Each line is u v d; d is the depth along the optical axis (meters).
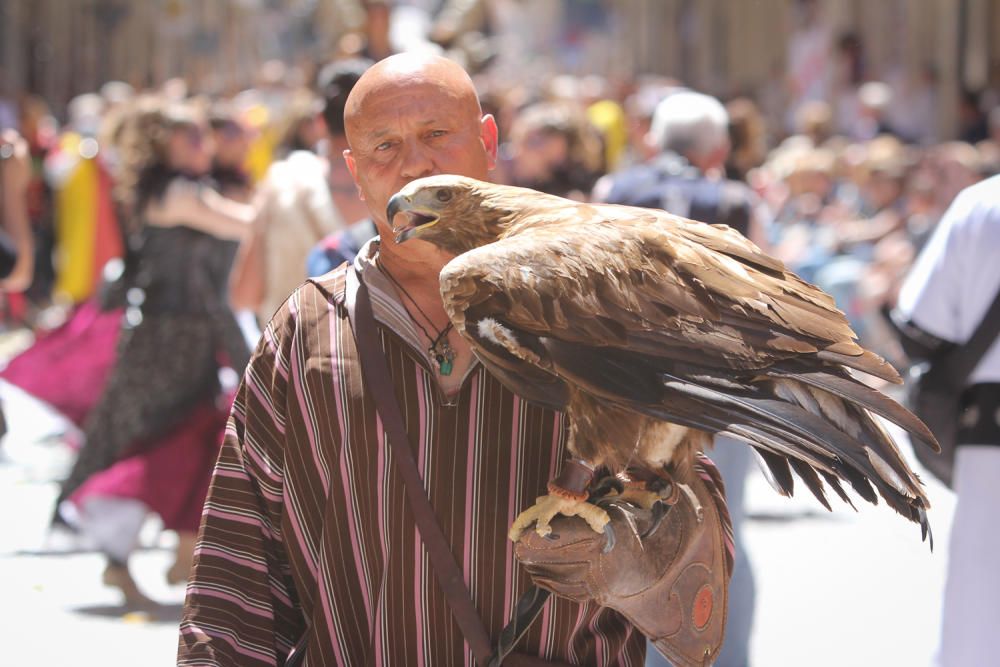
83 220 21.52
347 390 5.30
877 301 20.20
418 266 5.41
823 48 36.56
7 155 14.45
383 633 5.25
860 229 22.94
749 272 4.99
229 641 5.30
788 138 35.81
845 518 15.96
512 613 5.18
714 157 11.12
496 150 5.79
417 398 5.24
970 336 7.84
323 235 10.41
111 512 12.23
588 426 5.00
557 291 4.85
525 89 26.81
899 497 4.84
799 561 14.13
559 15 47.19
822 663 11.02
